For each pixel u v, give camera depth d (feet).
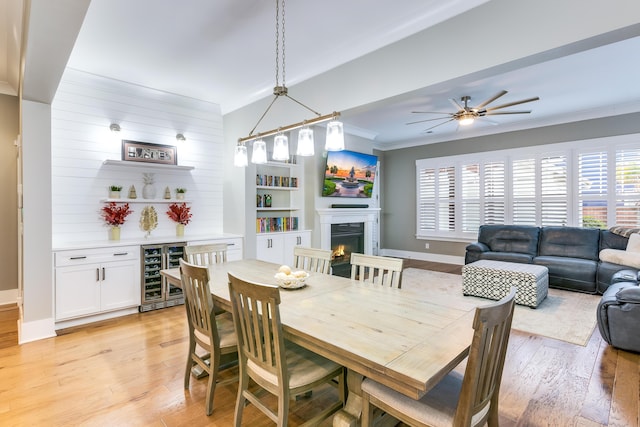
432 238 24.40
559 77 12.85
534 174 19.71
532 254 17.87
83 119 12.69
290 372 5.57
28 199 10.28
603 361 8.88
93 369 8.52
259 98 14.29
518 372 8.34
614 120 17.10
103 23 9.05
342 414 5.22
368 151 22.70
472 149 22.25
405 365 4.01
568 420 6.48
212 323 6.64
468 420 4.04
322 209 18.95
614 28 6.05
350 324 5.32
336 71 10.87
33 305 10.36
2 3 7.80
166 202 14.69
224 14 8.63
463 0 7.85
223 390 7.64
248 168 15.42
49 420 6.55
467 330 5.10
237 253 15.19
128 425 6.43
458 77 8.05
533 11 6.93
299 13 8.57
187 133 15.48
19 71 10.91
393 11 8.50
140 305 12.73
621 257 14.51
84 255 11.39
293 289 7.38
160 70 12.19
